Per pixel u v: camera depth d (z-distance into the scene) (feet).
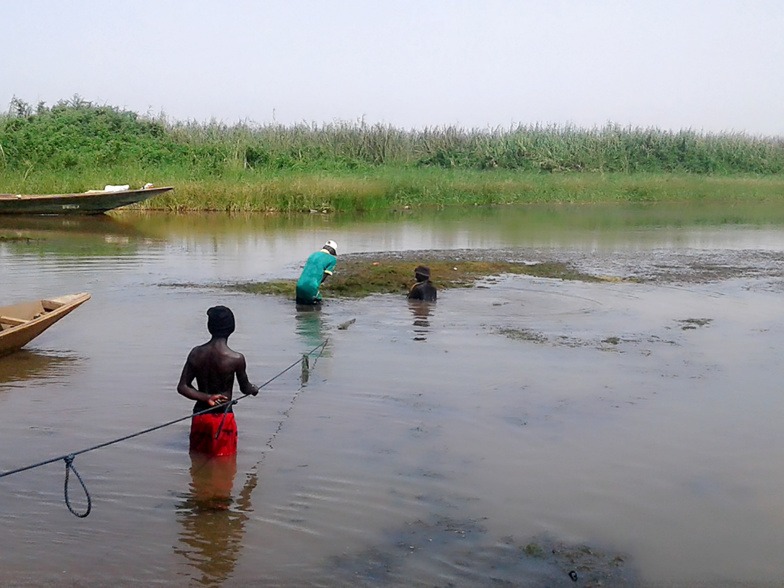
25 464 21.15
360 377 29.09
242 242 69.36
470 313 40.81
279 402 26.27
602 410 25.82
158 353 31.86
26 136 113.91
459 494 19.77
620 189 135.23
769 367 31.04
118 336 34.53
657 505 19.34
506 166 155.02
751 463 21.81
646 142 168.35
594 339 35.35
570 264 59.31
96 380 28.35
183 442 22.82
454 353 32.63
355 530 18.01
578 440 23.26
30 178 100.48
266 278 50.06
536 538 17.74
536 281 51.31
